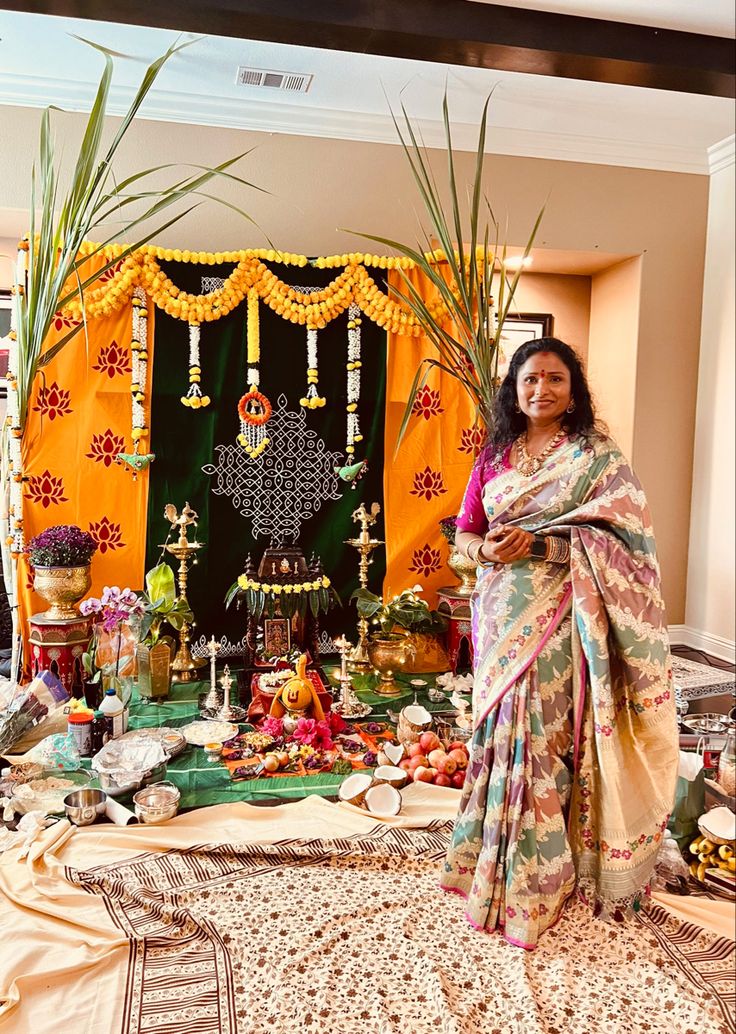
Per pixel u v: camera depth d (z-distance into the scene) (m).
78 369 3.42
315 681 3.07
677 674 3.75
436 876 2.01
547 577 1.84
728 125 3.91
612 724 1.75
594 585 1.77
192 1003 1.53
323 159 3.78
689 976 1.62
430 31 2.85
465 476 3.82
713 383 4.27
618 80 3.21
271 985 1.58
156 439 3.52
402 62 3.28
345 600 3.78
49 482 3.42
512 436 2.00
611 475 1.83
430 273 3.11
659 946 1.71
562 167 4.08
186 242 3.68
